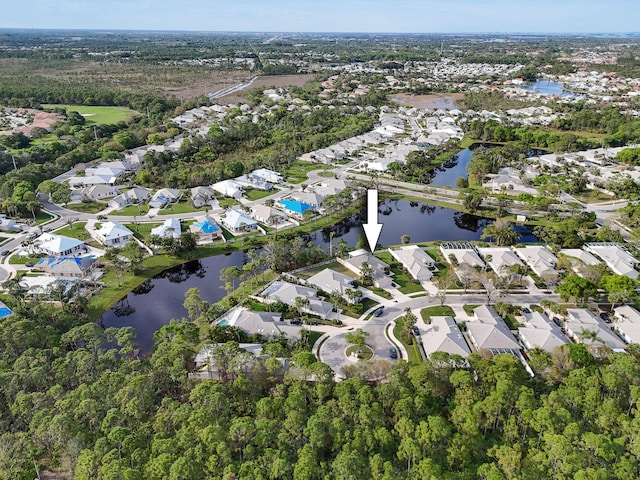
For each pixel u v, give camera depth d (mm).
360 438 78938
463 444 78562
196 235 175250
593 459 75938
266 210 199750
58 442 77438
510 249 168125
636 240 170500
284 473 72562
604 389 92188
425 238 187000
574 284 130750
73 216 199000
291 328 120500
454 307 134875
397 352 114812
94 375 95250
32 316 117562
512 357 98312
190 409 83062
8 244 171375
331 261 162500
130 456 75000
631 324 121375
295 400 85625
